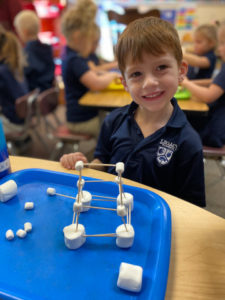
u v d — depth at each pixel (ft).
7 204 1.88
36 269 1.34
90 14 5.25
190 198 2.60
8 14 9.46
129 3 10.17
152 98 2.23
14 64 6.07
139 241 1.54
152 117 2.62
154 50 2.03
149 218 1.76
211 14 9.69
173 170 2.60
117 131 2.83
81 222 1.70
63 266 1.36
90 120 5.73
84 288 1.24
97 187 2.07
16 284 1.26
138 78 2.21
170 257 1.44
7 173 2.17
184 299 1.21
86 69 5.18
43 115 5.81
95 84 5.16
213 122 4.54
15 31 9.69
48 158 7.04
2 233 1.60
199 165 2.49
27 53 7.90
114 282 1.27
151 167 2.53
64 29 5.31
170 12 9.98
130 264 1.28
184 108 4.11
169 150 2.48
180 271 1.35
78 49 5.39
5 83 5.87
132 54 2.10
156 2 9.98
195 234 1.60
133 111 2.81
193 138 2.48
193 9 9.71
